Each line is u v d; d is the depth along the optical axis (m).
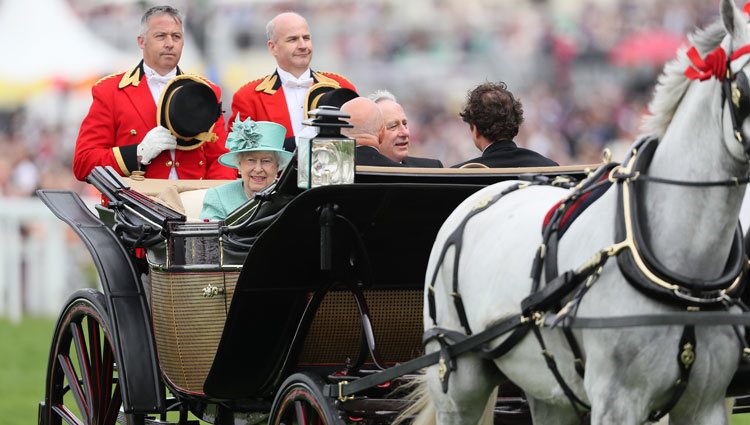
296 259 19.70
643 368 14.80
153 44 27.42
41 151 73.38
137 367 21.92
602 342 14.98
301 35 28.05
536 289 16.11
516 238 16.95
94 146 26.59
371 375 18.61
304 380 19.44
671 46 82.31
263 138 22.44
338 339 21.02
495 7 86.81
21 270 56.91
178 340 21.44
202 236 21.12
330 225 18.77
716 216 14.69
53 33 71.00
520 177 19.05
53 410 26.09
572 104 82.38
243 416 22.34
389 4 87.94
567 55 84.19
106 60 70.81
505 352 16.81
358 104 21.66
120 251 23.33
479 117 22.02
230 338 20.19
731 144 14.27
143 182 24.92
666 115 15.35
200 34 82.06
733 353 15.31
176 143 25.89
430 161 24.38
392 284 20.66
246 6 82.31
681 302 14.62
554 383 16.30
